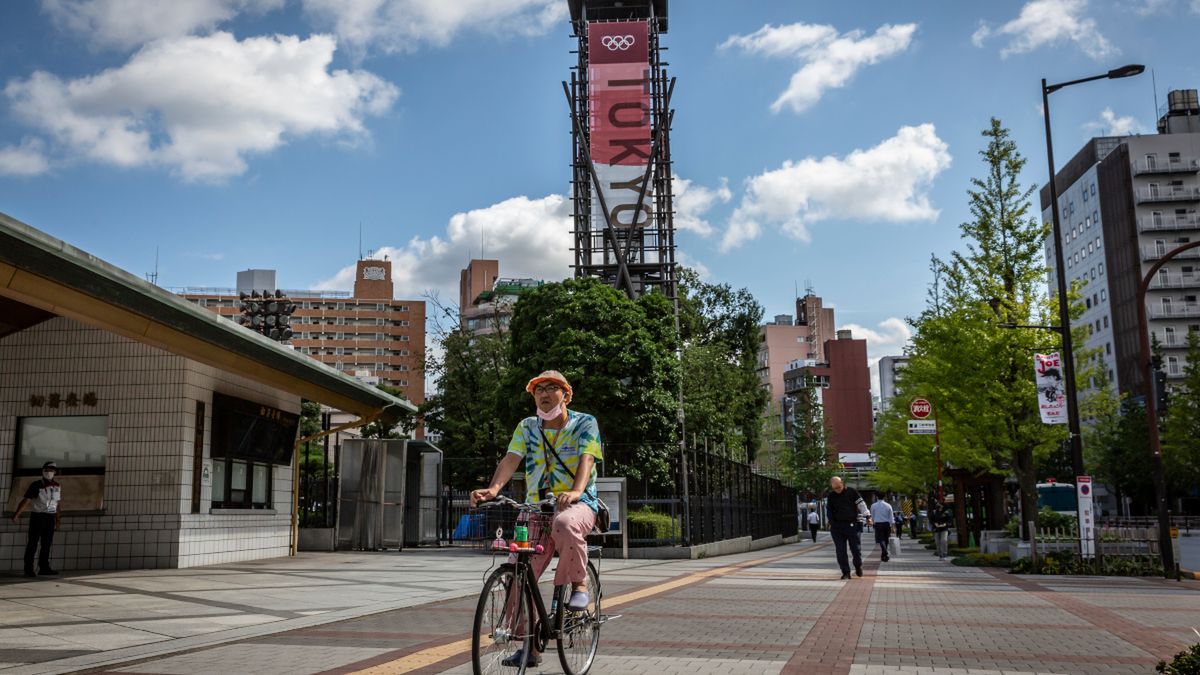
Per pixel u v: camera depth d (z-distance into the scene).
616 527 20.83
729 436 43.84
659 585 13.66
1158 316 90.81
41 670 6.14
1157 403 18.05
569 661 5.80
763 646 7.43
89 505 15.45
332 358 133.00
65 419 15.84
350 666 6.33
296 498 20.05
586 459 5.71
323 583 13.05
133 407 15.58
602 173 40.53
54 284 10.23
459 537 27.34
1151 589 14.22
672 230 39.97
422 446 25.31
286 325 24.20
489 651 5.11
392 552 21.48
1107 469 66.31
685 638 7.87
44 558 13.61
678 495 28.97
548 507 5.60
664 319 31.89
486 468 29.22
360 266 137.38
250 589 11.93
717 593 12.41
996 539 24.33
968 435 26.77
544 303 30.42
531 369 29.78
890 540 27.52
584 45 42.47
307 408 47.16
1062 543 18.70
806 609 10.41
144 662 6.52
